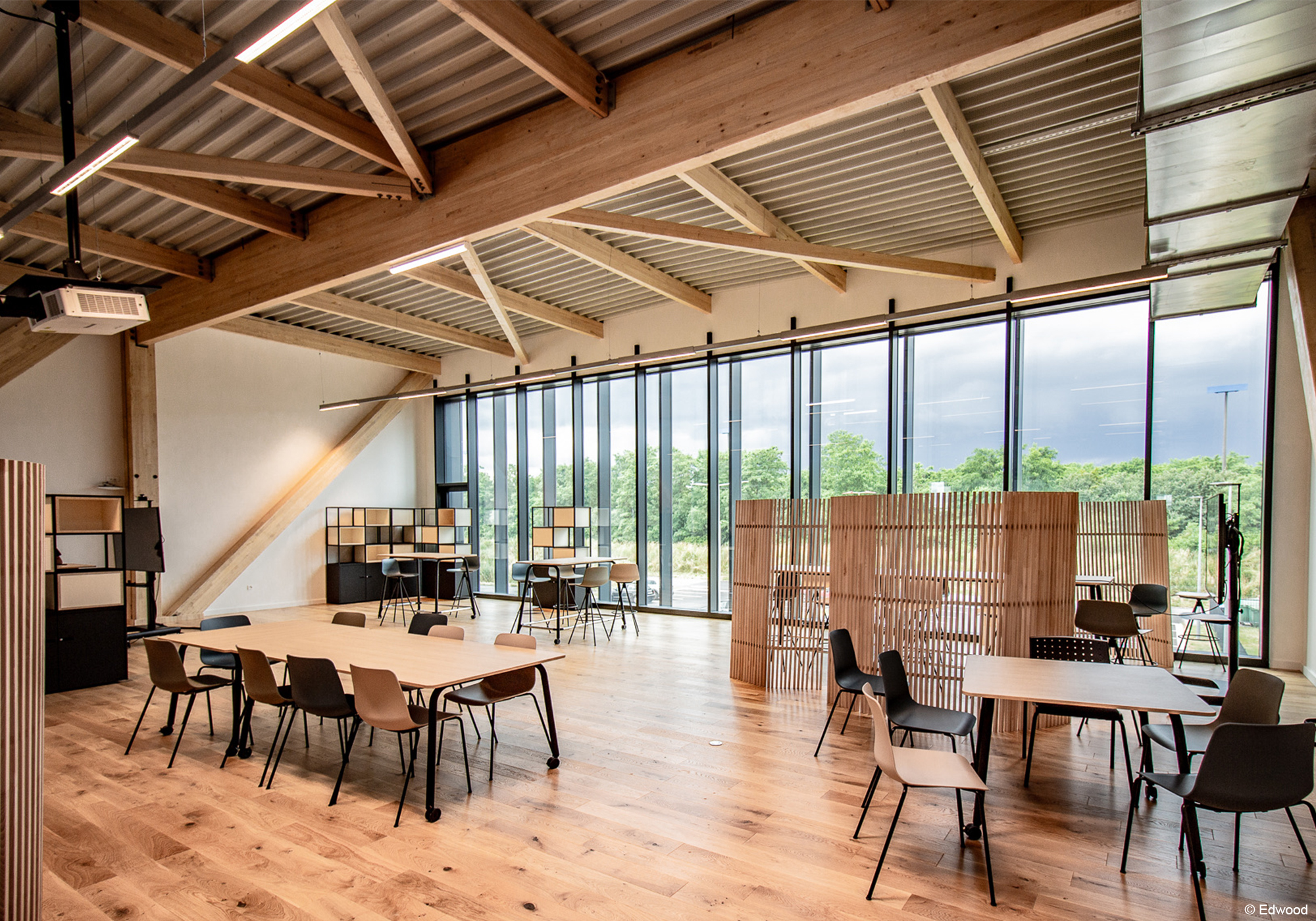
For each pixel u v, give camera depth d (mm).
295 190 6762
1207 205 4270
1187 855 3357
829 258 6977
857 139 5809
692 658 7793
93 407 9922
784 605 6492
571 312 11039
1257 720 3457
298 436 12445
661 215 7371
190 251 8383
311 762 4715
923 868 3232
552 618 10719
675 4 4332
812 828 3639
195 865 3299
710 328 10375
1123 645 6922
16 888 1737
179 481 10859
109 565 9711
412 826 3684
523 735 5172
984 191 6102
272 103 4871
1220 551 6352
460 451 13977
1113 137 5781
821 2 4207
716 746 4906
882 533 5605
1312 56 2928
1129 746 4914
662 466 11078
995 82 4996
